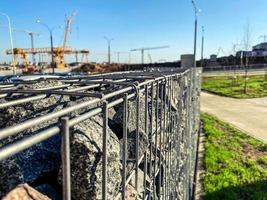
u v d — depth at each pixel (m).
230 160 11.41
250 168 10.54
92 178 1.89
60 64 68.06
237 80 45.94
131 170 2.40
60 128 1.17
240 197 8.23
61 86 2.88
